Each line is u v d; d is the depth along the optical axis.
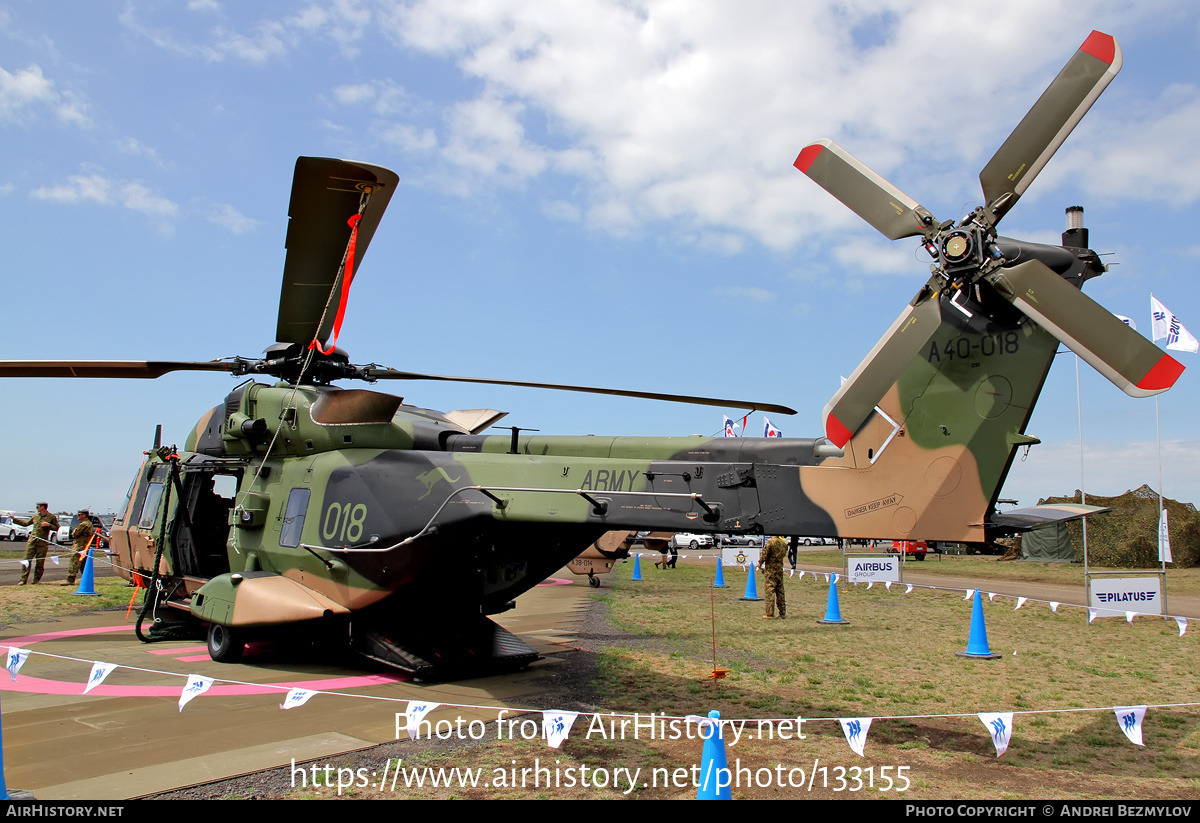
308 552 8.29
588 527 7.41
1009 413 4.92
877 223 5.40
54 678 7.71
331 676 7.93
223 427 10.11
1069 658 9.26
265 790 4.63
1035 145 4.71
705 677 8.10
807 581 20.09
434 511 7.29
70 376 8.18
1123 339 4.27
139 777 4.81
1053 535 27.62
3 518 35.19
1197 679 8.10
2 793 3.92
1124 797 4.70
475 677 7.98
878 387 5.23
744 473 5.92
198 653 9.23
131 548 11.90
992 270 4.80
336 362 9.44
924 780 4.98
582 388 8.45
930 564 27.42
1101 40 4.52
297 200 6.19
